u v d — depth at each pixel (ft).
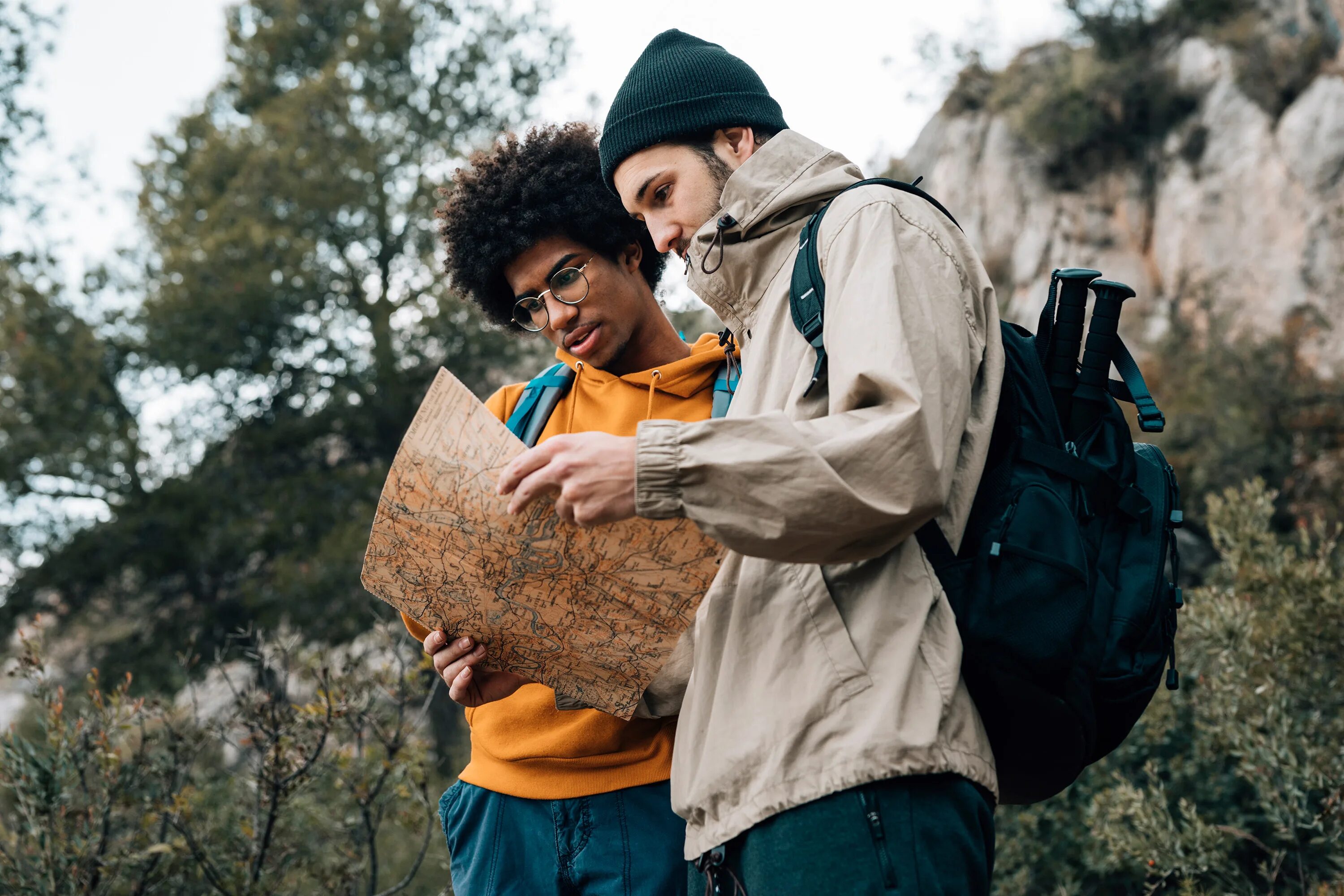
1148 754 12.68
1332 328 35.91
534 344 45.37
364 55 48.19
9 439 42.63
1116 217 54.03
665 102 5.27
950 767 4.11
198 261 44.86
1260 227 47.06
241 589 41.45
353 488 44.29
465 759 20.54
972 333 4.52
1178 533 29.48
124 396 46.09
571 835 6.14
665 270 7.09
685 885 6.11
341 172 45.85
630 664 5.28
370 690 12.94
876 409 4.10
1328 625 11.24
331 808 13.67
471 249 6.77
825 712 4.24
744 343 5.17
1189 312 46.09
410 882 14.25
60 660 43.50
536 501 4.80
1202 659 12.71
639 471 4.10
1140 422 4.73
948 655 4.24
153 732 13.33
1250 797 11.85
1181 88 52.54
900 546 4.43
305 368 47.19
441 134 48.47
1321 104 46.83
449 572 5.20
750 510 4.01
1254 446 30.09
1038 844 12.30
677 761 4.78
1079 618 4.28
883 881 4.01
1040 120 56.24
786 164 4.96
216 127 51.16
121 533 42.39
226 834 13.03
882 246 4.41
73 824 11.99
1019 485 4.47
